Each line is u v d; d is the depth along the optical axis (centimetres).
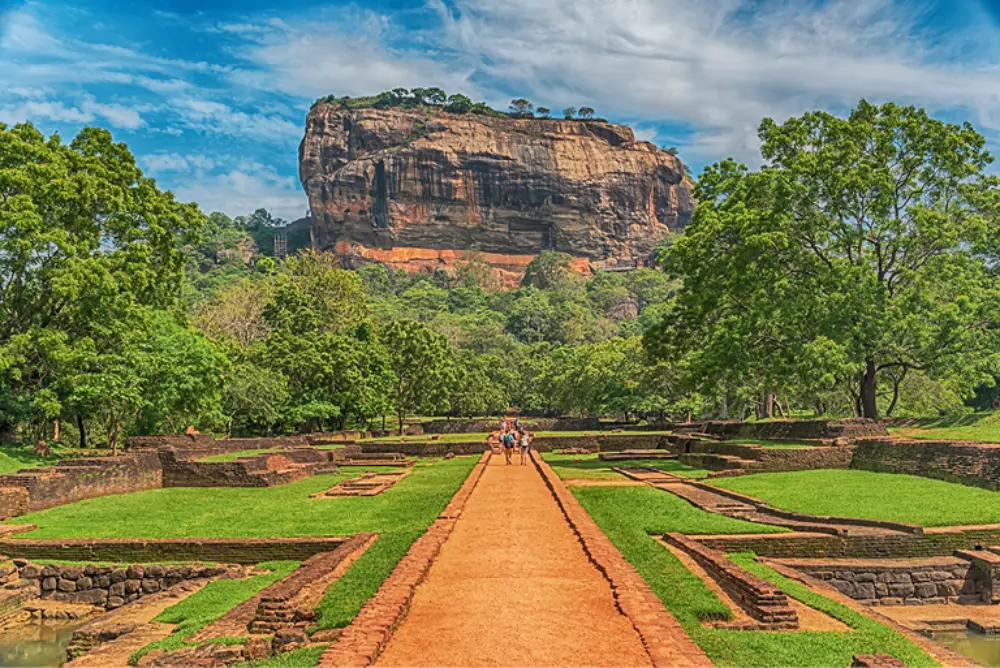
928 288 3316
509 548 1446
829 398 4834
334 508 2300
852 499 2112
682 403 6309
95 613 1652
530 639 916
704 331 4056
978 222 3281
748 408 6769
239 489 2858
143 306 3750
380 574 1328
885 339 3238
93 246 3541
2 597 1622
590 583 1177
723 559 1459
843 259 3481
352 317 6794
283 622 1142
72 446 3941
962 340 3150
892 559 1681
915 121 3403
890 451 2677
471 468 3506
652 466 3522
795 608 1290
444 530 1614
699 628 1112
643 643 893
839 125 3441
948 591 1616
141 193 3872
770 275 3438
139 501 2525
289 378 5306
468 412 8850
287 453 3475
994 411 3228
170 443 3497
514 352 11212
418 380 6131
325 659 824
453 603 1073
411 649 888
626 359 6638
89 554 1786
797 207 3494
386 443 4634
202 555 1766
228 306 6669
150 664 1041
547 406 9706
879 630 1166
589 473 3256
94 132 3788
